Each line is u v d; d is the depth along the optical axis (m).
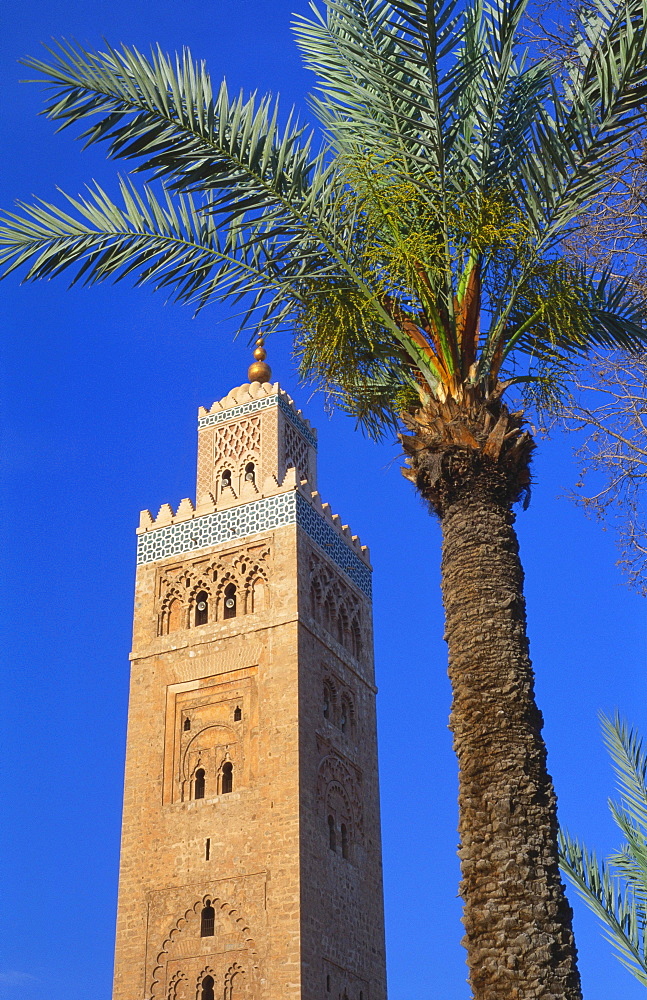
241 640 54.72
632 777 16.05
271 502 57.25
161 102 17.16
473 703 15.76
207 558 57.56
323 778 52.69
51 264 18.73
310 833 50.44
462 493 16.98
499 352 17.95
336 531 60.53
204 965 48.84
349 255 18.44
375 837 55.75
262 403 61.31
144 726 55.06
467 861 15.04
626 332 18.78
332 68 18.67
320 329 18.78
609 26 17.64
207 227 19.20
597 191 17.69
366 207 18.02
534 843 14.89
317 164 18.39
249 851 50.09
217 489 60.41
